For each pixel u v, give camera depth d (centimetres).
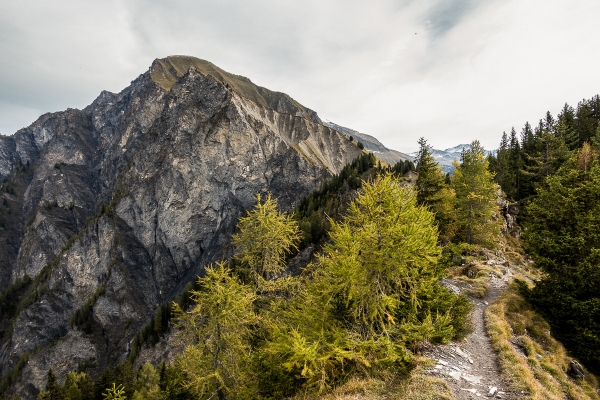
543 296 2280
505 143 8769
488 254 3903
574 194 2278
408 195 1580
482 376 1262
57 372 10069
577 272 2038
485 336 1761
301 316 1592
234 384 1875
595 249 1977
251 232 2519
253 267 2569
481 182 3981
